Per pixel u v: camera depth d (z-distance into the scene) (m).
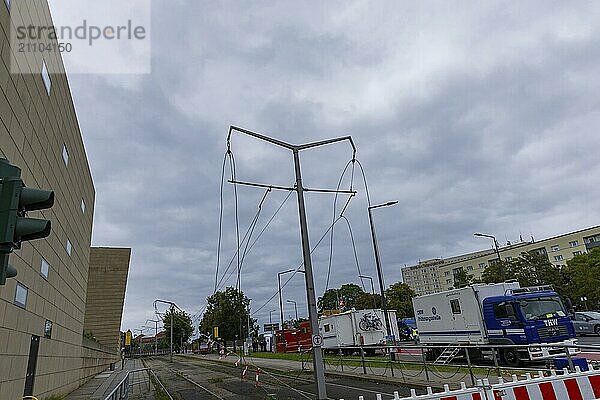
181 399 17.91
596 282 52.97
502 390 6.52
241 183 14.93
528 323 18.72
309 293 12.45
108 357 56.75
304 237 13.12
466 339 21.33
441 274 138.25
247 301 69.94
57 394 21.67
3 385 13.20
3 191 3.96
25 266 15.47
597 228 100.44
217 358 52.94
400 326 46.47
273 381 21.97
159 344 138.12
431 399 6.25
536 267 60.50
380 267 25.42
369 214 26.02
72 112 24.23
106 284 65.31
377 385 16.92
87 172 31.75
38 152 16.56
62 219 22.17
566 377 7.03
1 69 12.19
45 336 18.88
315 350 11.84
